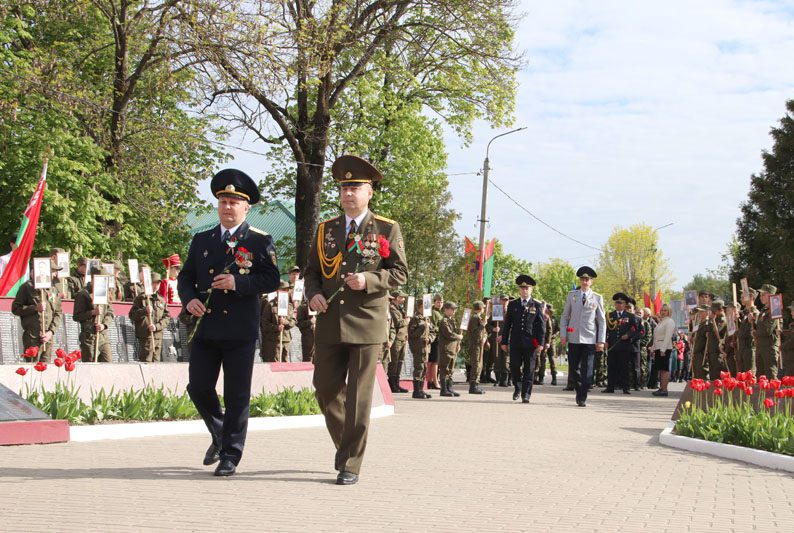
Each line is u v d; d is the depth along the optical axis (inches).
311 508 253.6
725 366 842.8
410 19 1305.4
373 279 303.9
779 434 398.0
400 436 465.4
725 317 845.2
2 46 1123.9
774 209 1980.8
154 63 1075.3
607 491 301.9
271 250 319.6
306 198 1290.6
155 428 430.9
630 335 1016.2
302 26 1045.2
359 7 1232.2
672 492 304.3
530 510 261.3
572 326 746.8
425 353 812.6
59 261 606.2
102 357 631.2
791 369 780.6
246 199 318.7
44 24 1247.5
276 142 1274.6
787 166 1983.3
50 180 1087.6
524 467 356.8
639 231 3159.5
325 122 1286.9
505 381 1084.5
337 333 307.0
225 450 311.4
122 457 347.6
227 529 222.7
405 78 1360.7
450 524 236.7
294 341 812.0
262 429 477.4
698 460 395.5
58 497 260.2
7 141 1090.7
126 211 1162.6
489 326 1147.9
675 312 1961.1
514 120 1374.3
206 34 980.6
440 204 1644.9
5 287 769.6
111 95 1152.8
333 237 314.0
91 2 1126.4
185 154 1284.4
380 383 618.5
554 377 1195.9
